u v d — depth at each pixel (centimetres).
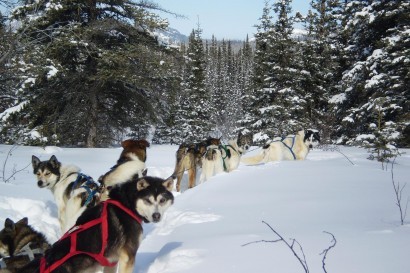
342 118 2159
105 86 2036
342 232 431
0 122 1809
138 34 2116
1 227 518
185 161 984
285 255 370
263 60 2473
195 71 3578
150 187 413
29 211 612
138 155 660
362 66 1925
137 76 1934
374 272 311
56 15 1748
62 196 561
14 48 906
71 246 340
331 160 1175
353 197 627
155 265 410
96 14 2011
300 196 654
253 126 2339
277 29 2373
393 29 1839
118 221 384
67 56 1967
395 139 1158
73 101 2006
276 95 2348
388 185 727
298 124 2197
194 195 742
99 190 520
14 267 342
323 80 2409
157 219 406
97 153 1403
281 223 497
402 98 1820
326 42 2414
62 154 1341
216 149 990
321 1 2473
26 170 950
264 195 684
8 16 970
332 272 318
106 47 2055
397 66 1838
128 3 2095
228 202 652
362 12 1934
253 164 1196
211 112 3828
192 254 404
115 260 380
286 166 1028
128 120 2334
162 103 2272
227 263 366
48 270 320
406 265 319
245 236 443
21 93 1869
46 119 1970
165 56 2139
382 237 399
